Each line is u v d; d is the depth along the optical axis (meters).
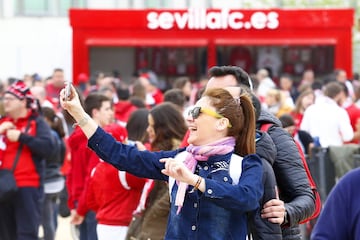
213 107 6.36
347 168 13.99
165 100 13.27
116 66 27.69
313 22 26.47
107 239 9.96
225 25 26.39
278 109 19.39
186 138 8.06
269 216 6.61
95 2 34.47
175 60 27.97
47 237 14.29
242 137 6.47
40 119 12.48
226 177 6.30
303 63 27.97
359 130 14.98
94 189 10.09
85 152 11.42
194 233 6.28
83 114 6.59
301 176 7.11
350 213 5.34
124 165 6.61
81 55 26.28
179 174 6.06
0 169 12.17
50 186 14.21
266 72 24.22
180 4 35.06
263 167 6.61
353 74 29.72
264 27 26.42
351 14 26.39
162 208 8.74
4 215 12.35
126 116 16.75
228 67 7.70
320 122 15.65
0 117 12.65
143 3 35.06
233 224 6.31
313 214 7.14
